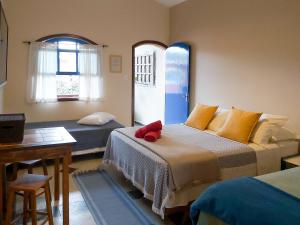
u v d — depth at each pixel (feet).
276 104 12.69
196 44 17.67
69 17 17.07
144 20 19.49
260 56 13.34
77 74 18.07
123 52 19.04
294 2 11.64
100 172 13.66
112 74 18.86
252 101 13.91
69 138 8.46
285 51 12.15
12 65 15.90
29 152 7.64
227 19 15.15
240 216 5.55
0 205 7.84
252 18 13.62
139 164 10.16
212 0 16.15
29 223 8.90
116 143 12.52
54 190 10.57
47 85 16.70
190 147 10.28
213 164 9.41
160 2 19.67
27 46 16.11
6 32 12.68
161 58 22.17
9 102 16.07
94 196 11.04
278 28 12.39
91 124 15.93
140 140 11.34
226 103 15.53
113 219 9.36
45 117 17.15
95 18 17.85
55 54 16.65
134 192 11.46
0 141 7.61
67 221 8.32
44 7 16.35
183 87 18.62
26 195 8.03
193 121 14.21
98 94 18.25
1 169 7.75
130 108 19.76
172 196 8.58
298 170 7.62
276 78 12.61
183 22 18.84
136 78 26.17
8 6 15.48
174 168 8.68
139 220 9.34
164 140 11.37
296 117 11.85
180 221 9.32
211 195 6.40
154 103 23.47
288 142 11.54
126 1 18.74
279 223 4.99
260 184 6.57
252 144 11.11
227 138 11.82
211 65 16.49
